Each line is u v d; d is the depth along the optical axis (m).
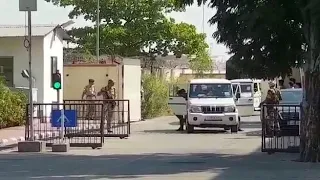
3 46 33.38
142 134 27.23
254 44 17.22
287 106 19.69
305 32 15.75
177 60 56.12
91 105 22.38
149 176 13.43
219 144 22.12
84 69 35.09
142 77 41.25
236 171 14.23
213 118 27.42
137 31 48.09
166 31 48.38
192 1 17.06
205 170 14.45
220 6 16.92
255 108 46.06
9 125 28.88
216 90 28.66
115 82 34.78
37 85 33.28
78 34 49.22
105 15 49.28
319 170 14.27
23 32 33.22
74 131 22.59
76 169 14.80
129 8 48.59
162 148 20.67
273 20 15.59
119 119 26.59
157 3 48.19
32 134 19.92
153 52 49.34
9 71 33.47
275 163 15.82
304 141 15.99
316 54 15.41
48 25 34.56
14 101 28.78
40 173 14.09
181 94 29.59
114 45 48.62
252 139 24.22
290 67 17.67
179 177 13.25
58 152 19.23
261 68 17.73
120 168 14.95
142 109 40.03
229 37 17.25
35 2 19.25
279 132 19.09
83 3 48.97
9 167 15.27
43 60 33.34
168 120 38.19
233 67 18.55
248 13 15.88
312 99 15.65
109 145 21.78
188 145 21.81
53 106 23.12
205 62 53.34
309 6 14.46
